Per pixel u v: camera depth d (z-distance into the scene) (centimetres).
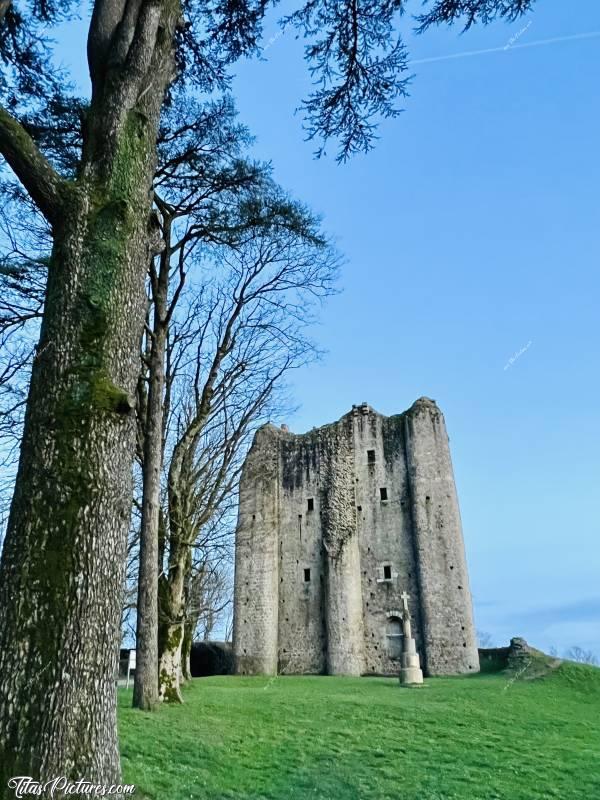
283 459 4416
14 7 1060
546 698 2339
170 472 2050
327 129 1259
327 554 3962
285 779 1086
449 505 3866
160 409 1719
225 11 1189
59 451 602
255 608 3931
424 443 4056
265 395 2381
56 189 713
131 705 1555
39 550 566
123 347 681
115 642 594
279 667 3834
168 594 1880
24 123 1314
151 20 838
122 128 767
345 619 3756
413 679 2672
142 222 750
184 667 2573
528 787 1129
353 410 4372
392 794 1047
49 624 545
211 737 1298
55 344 649
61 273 684
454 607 3609
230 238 1894
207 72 1297
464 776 1176
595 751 1438
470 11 1154
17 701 521
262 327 2323
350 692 2344
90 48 841
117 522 619
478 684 2698
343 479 4166
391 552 3934
